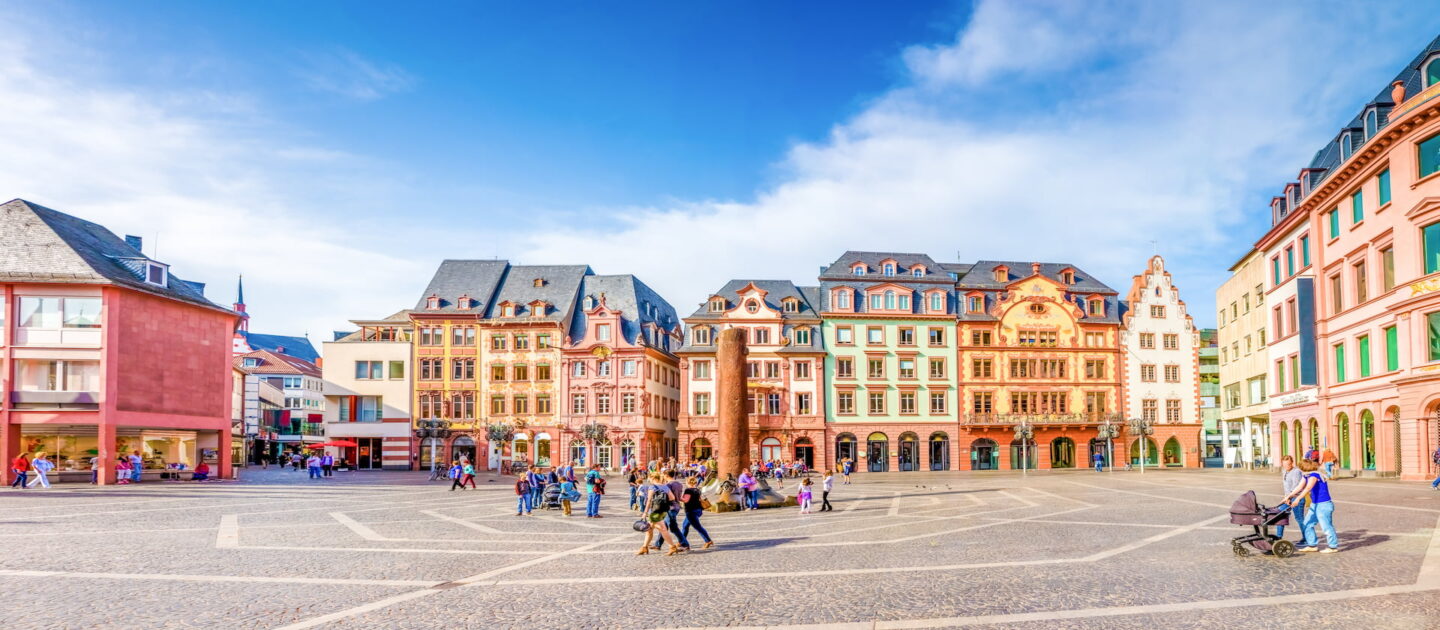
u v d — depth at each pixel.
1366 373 48.38
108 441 51.31
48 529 25.55
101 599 14.58
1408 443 42.66
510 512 33.03
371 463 86.31
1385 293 45.19
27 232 53.31
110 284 51.59
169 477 56.78
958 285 89.88
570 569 17.81
